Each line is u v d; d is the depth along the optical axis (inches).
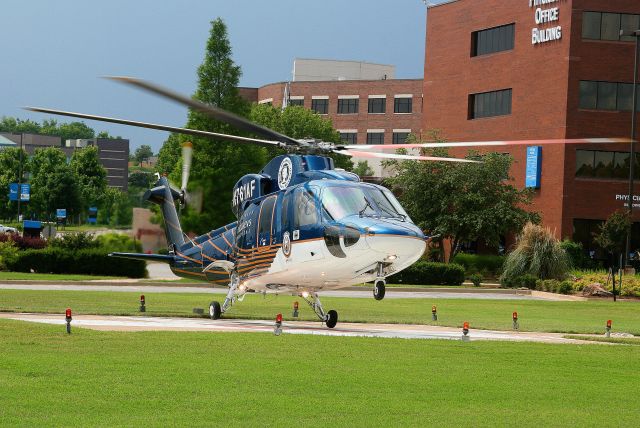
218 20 3678.6
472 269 3248.0
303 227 1096.2
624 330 1416.1
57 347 808.9
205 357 772.0
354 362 775.7
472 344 962.7
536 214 3270.2
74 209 6648.6
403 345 925.8
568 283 2655.0
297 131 4992.6
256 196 1222.3
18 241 2945.4
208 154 3435.0
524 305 2110.0
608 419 559.8
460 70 3850.9
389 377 697.0
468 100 3814.0
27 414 527.8
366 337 1005.2
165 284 2351.1
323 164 1165.1
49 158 6904.5
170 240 1466.5
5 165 6924.2
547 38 3444.9
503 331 1311.5
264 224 1181.1
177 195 1478.8
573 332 1328.7
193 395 597.0
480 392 644.7
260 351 826.8
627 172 3410.4
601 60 3376.0
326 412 557.3
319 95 6210.6
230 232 1311.5
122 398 580.1
